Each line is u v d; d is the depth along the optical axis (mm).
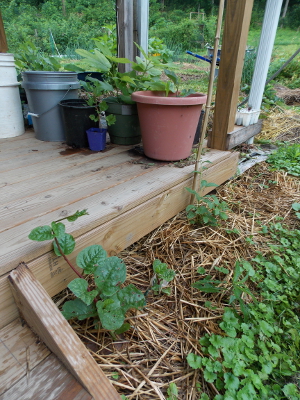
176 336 974
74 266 944
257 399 800
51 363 704
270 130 3170
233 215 1676
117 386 803
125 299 859
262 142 2832
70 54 6121
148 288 1099
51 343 696
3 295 762
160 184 1280
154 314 1036
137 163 1539
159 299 1101
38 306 709
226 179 1911
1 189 1166
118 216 1067
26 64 2443
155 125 1439
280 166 2330
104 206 1059
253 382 832
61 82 1722
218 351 918
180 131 1459
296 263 1326
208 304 1071
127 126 1767
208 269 1262
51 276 880
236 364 870
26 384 654
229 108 1741
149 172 1422
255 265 1336
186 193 1471
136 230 1188
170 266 1247
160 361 888
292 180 2172
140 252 1312
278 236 1558
